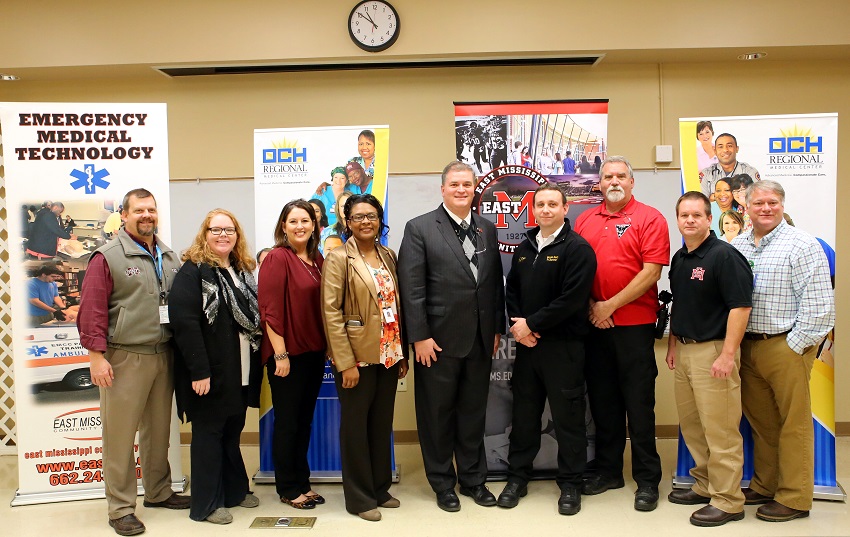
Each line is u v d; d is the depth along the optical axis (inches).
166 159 130.5
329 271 110.4
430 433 119.3
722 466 111.7
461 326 115.5
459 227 118.4
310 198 135.0
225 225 113.7
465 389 119.9
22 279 128.9
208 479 114.6
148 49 155.1
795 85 163.5
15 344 128.9
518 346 123.7
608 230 122.3
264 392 136.9
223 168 167.2
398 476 137.9
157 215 120.8
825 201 126.0
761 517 113.2
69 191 128.6
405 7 154.2
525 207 135.9
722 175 128.7
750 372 117.4
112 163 129.2
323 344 117.4
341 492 130.0
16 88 167.0
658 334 122.2
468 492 124.8
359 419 113.1
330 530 111.0
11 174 127.7
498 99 165.0
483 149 135.6
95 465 131.3
